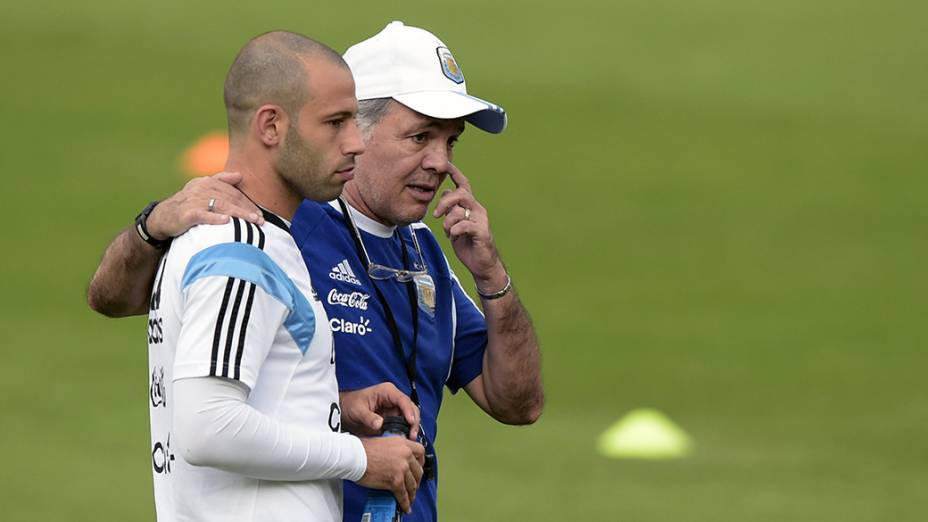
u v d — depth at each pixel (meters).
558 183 55.62
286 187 12.06
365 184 13.99
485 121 14.48
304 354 11.84
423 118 13.79
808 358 39.34
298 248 13.09
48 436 31.25
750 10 82.69
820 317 43.03
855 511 27.78
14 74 66.56
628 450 31.89
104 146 57.62
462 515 26.70
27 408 33.09
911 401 35.94
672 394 36.16
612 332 41.12
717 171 57.94
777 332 41.69
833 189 56.28
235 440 11.05
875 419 34.47
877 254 49.31
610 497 28.28
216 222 11.52
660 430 32.53
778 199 55.00
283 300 11.52
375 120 13.85
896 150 61.41
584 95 67.06
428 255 15.02
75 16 75.19
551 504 27.70
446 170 13.98
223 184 11.85
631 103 66.38
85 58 69.12
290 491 11.76
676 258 48.31
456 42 74.00
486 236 14.38
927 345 40.69
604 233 50.56
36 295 42.28
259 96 11.83
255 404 11.56
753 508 27.91
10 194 51.69
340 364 13.51
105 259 12.91
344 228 13.93
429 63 13.91
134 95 64.25
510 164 57.56
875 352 39.97
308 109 11.82
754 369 38.44
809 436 33.22
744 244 50.00
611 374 37.62
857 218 53.09
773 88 69.62
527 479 29.34
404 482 12.57
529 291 44.69
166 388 11.77
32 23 73.88
